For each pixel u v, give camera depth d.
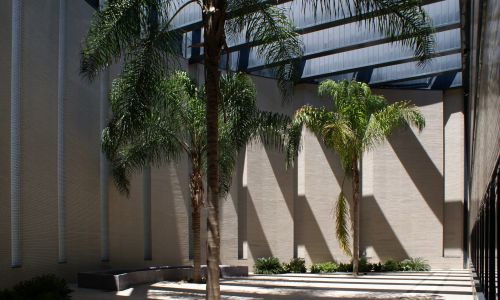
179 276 19.73
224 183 18.58
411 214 28.30
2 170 14.76
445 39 22.83
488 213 6.73
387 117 22.45
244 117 16.12
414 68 26.44
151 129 17.12
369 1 10.60
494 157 5.57
